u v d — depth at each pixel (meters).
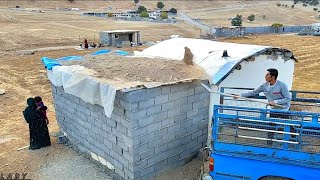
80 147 9.52
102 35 39.62
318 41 42.28
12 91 18.09
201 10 130.38
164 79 7.84
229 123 6.68
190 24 71.06
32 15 70.38
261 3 159.25
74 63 9.82
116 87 7.07
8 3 95.69
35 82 20.25
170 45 12.19
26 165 8.91
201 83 8.18
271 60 10.25
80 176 8.30
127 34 40.22
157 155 7.87
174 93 7.81
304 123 6.21
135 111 7.11
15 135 11.25
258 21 107.06
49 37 41.72
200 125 8.74
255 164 6.52
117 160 7.94
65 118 9.95
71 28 53.41
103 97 7.42
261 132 6.64
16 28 47.28
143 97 7.18
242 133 6.72
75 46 38.53
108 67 8.95
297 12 134.12
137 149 7.38
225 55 9.48
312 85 20.06
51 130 11.48
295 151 6.29
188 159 8.70
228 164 6.69
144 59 9.91
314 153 6.18
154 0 137.25
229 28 57.06
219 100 8.77
